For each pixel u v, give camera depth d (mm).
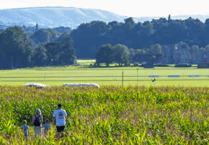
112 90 159625
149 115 90312
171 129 77812
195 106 113125
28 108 111375
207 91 157375
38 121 78062
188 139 72438
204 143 71438
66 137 70688
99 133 74562
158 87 175000
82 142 67125
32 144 65625
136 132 74062
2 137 69188
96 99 129250
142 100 126125
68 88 173750
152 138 70312
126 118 86812
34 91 159500
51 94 140625
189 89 165875
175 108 108438
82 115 95875
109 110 102438
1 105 114812
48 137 68562
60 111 77812
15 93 145000
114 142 69062
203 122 84250
